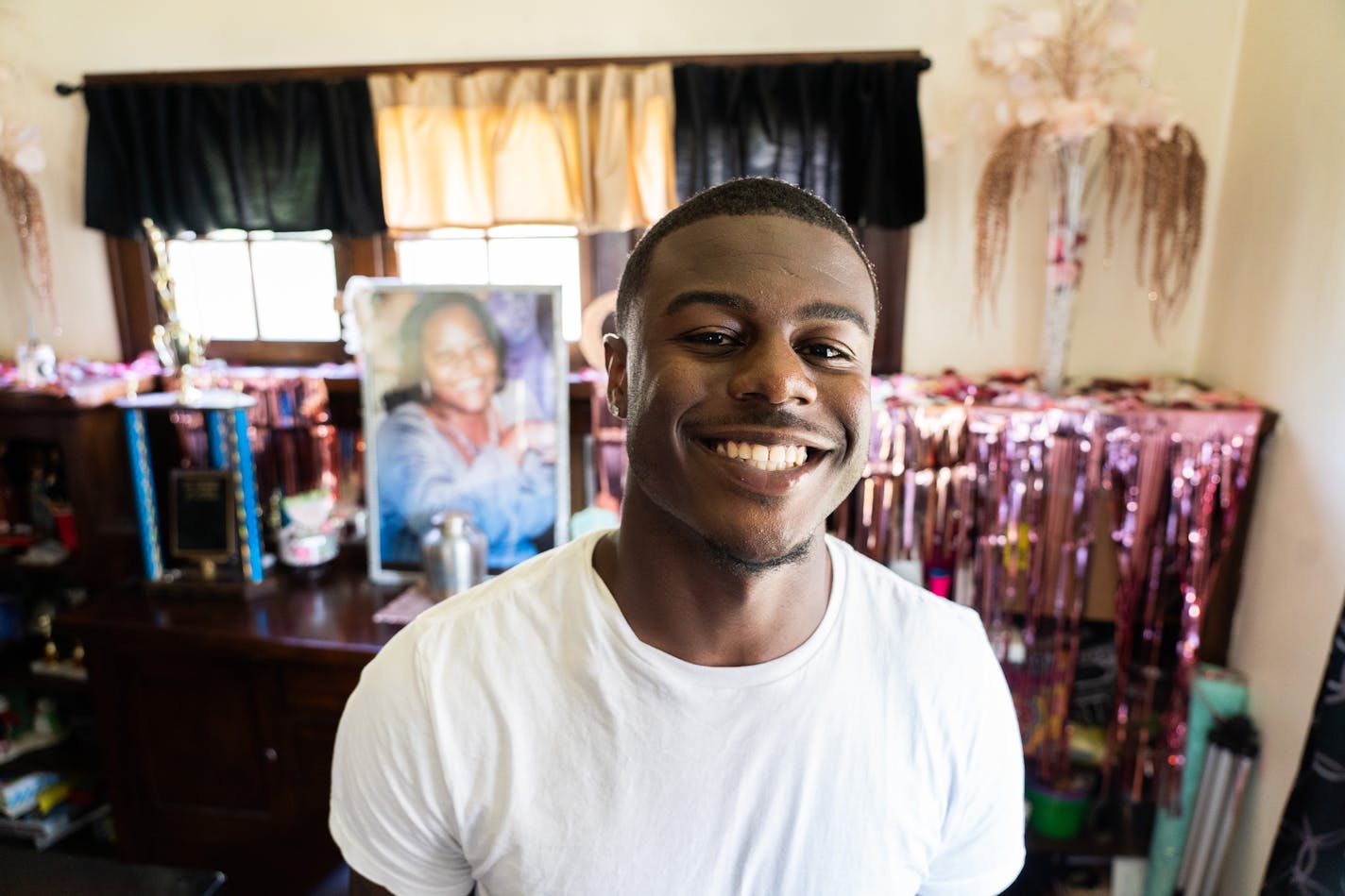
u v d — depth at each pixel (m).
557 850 0.66
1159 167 1.66
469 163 1.95
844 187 1.90
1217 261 1.85
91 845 2.29
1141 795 1.87
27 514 2.34
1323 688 1.36
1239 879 1.73
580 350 2.12
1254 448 1.63
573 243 2.07
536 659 0.69
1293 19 1.59
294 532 2.06
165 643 1.85
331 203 2.01
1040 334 1.97
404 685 0.69
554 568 0.74
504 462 1.98
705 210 0.66
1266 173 1.67
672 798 0.67
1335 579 1.45
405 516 2.02
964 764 0.75
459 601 0.76
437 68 1.96
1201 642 1.78
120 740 1.95
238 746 1.91
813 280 0.63
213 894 1.15
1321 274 1.50
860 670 0.73
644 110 1.88
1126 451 1.67
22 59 2.06
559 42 1.95
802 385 0.60
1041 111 1.63
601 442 2.05
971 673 0.76
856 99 1.85
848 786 0.70
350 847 0.72
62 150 2.12
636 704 0.68
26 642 2.35
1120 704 1.79
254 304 2.21
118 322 2.22
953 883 0.80
